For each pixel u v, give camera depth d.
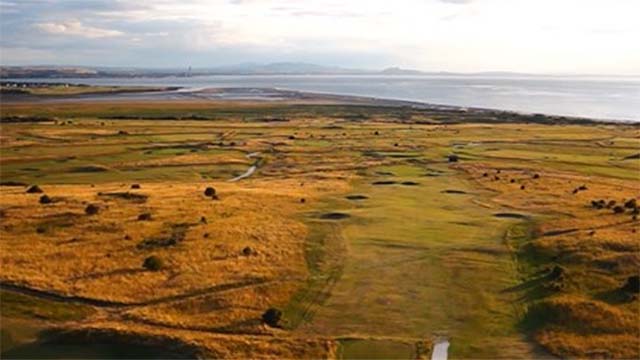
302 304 59.34
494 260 71.00
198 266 67.12
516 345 51.75
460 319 56.25
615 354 49.88
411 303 59.38
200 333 52.94
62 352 50.16
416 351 50.38
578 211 92.50
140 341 51.16
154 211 88.88
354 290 62.31
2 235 76.31
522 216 90.75
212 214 88.25
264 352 49.62
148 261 66.94
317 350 50.12
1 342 51.53
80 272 64.81
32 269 65.19
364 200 102.06
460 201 102.00
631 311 56.81
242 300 59.25
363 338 52.44
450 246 75.94
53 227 79.88
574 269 66.50
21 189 107.69
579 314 56.12
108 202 94.31
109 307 57.72
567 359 49.44
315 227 83.56
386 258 71.44
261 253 71.94
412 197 105.12
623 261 67.69
